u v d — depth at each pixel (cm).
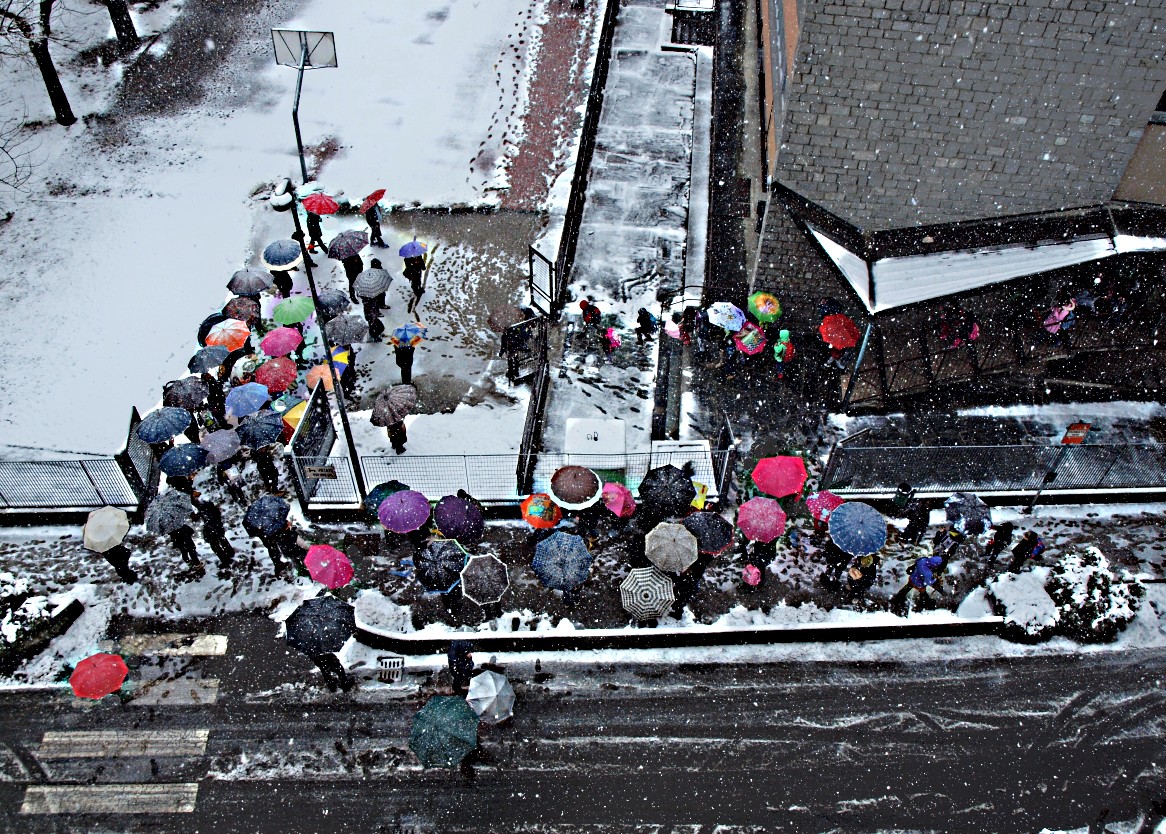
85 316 2381
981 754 1496
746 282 2427
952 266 2056
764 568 1733
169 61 3303
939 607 1706
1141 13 1730
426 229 2669
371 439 2033
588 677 1606
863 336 2036
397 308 2408
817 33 1864
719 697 1577
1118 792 1450
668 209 2744
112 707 1553
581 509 1709
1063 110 1902
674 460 1900
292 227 2670
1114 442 2042
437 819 1417
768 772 1473
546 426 2084
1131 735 1523
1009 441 2042
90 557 1808
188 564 1784
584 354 2273
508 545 1831
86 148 2919
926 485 1883
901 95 1930
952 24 1805
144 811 1425
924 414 2105
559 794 1445
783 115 2102
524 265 2552
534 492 1889
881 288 2016
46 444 2052
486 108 3147
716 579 1758
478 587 1554
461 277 2508
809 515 1877
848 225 2167
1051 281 2120
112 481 1827
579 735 1520
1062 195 2053
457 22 3581
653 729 1530
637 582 1573
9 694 1570
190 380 1916
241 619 1692
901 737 1519
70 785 1454
